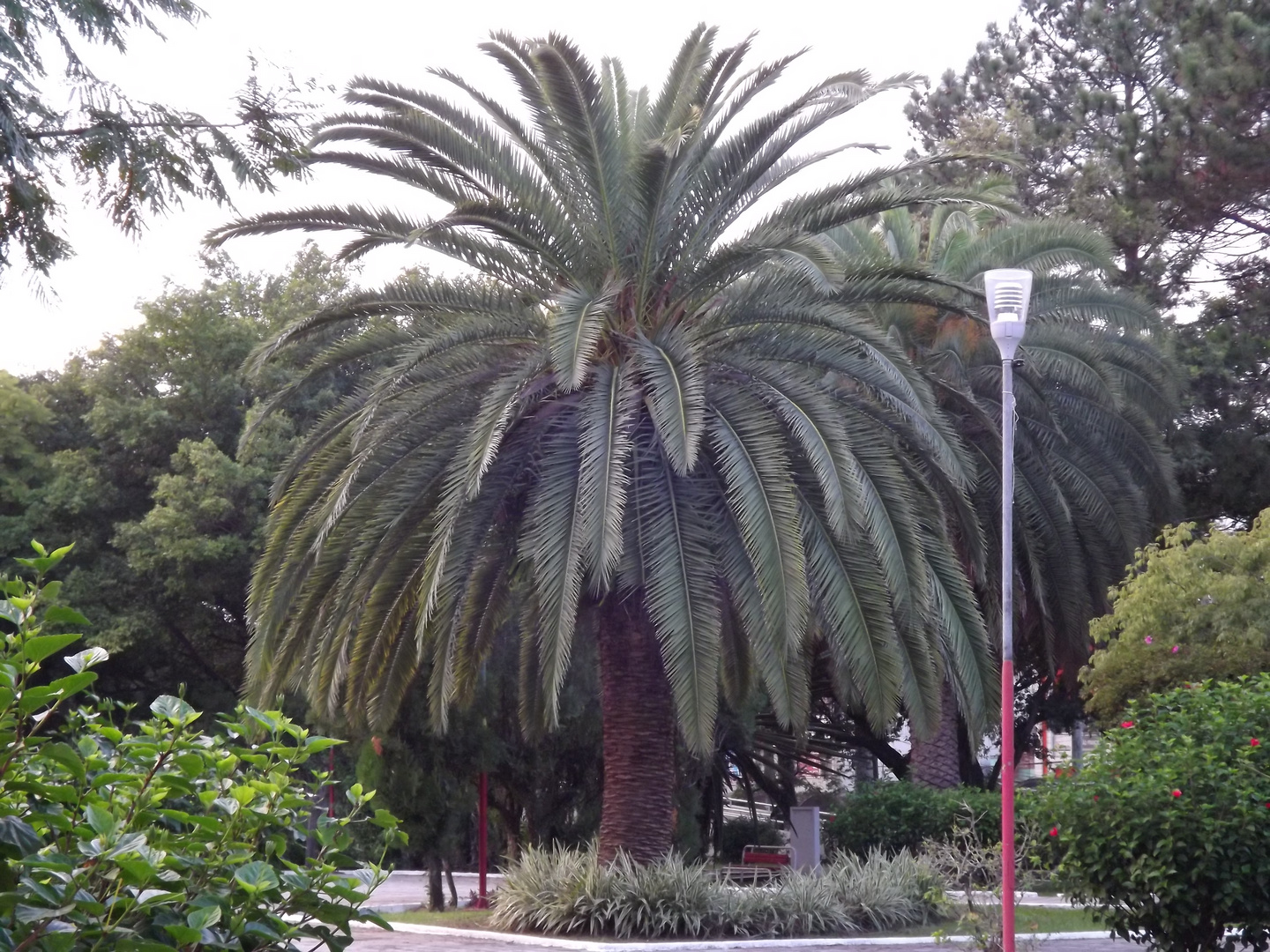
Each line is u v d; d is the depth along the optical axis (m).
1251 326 31.88
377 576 14.83
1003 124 36.91
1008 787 9.80
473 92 15.37
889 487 13.85
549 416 14.77
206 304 30.33
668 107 15.67
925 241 30.91
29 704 3.26
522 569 16.72
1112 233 31.84
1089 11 35.28
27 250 12.68
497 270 15.58
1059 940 15.07
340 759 21.45
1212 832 9.20
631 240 14.91
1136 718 11.05
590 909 14.50
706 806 29.73
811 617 14.91
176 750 3.86
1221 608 16.92
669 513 13.97
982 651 14.38
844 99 14.59
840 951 13.49
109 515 29.86
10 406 30.17
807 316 14.29
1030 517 22.38
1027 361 21.22
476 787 20.34
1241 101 28.59
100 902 3.25
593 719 21.47
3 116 11.26
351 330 16.89
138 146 12.49
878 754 31.53
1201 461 29.92
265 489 27.17
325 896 4.40
